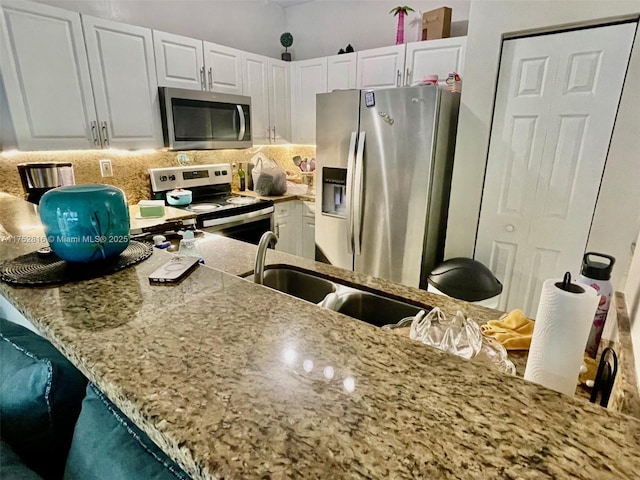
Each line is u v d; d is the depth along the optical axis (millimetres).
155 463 542
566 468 347
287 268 1447
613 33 1678
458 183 2260
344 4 3330
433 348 553
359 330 600
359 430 392
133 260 905
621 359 712
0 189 2139
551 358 567
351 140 2523
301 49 3727
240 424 400
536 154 1987
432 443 375
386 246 2561
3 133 1905
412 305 1132
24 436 736
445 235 2619
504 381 475
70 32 2008
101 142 2236
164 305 688
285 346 551
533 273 2121
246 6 3338
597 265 796
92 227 813
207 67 2723
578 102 1819
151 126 2471
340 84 3096
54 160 2316
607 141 1780
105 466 569
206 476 350
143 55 2344
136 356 528
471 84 2090
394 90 2275
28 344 824
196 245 1567
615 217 1803
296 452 365
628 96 1686
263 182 3236
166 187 2814
